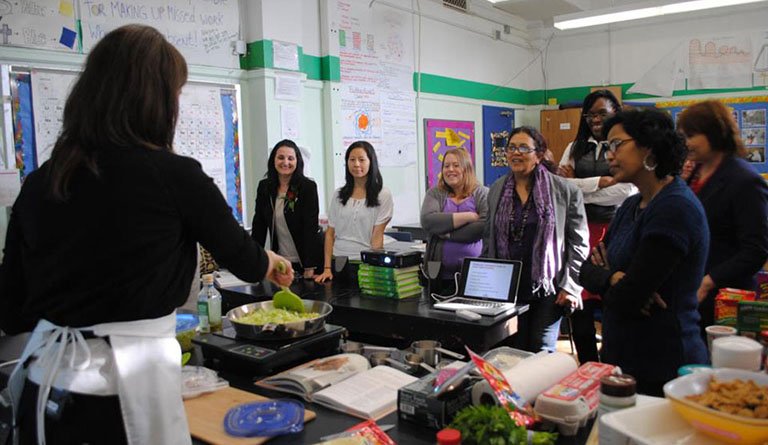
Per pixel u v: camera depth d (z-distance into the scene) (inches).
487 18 269.6
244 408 57.4
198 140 158.1
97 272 42.8
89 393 42.8
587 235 110.6
